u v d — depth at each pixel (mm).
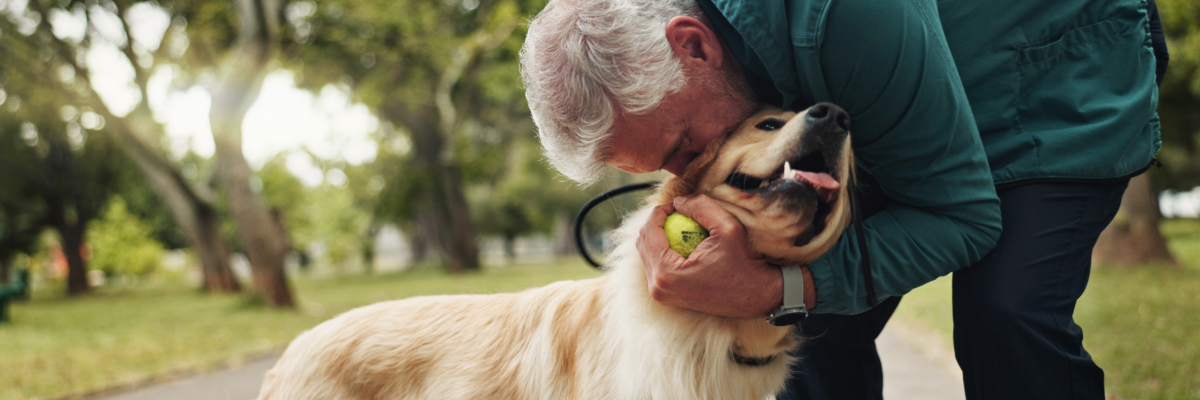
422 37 15211
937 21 1616
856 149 1647
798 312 1644
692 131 1723
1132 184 11250
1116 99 1689
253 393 5145
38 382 5523
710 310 1684
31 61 12492
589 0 1703
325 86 17469
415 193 24203
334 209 36219
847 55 1479
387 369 2334
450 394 2270
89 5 12406
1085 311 6863
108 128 13570
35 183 21484
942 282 11141
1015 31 1726
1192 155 21922
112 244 27219
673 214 1695
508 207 44875
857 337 2320
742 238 1602
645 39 1649
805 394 2344
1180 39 11805
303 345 2459
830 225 1570
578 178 1912
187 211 16891
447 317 2424
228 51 13719
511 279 19000
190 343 7641
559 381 2123
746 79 1728
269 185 28062
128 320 11078
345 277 29781
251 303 12492
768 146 1550
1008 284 1676
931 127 1538
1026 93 1728
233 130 12289
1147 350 4773
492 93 18125
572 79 1711
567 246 50250
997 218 1646
